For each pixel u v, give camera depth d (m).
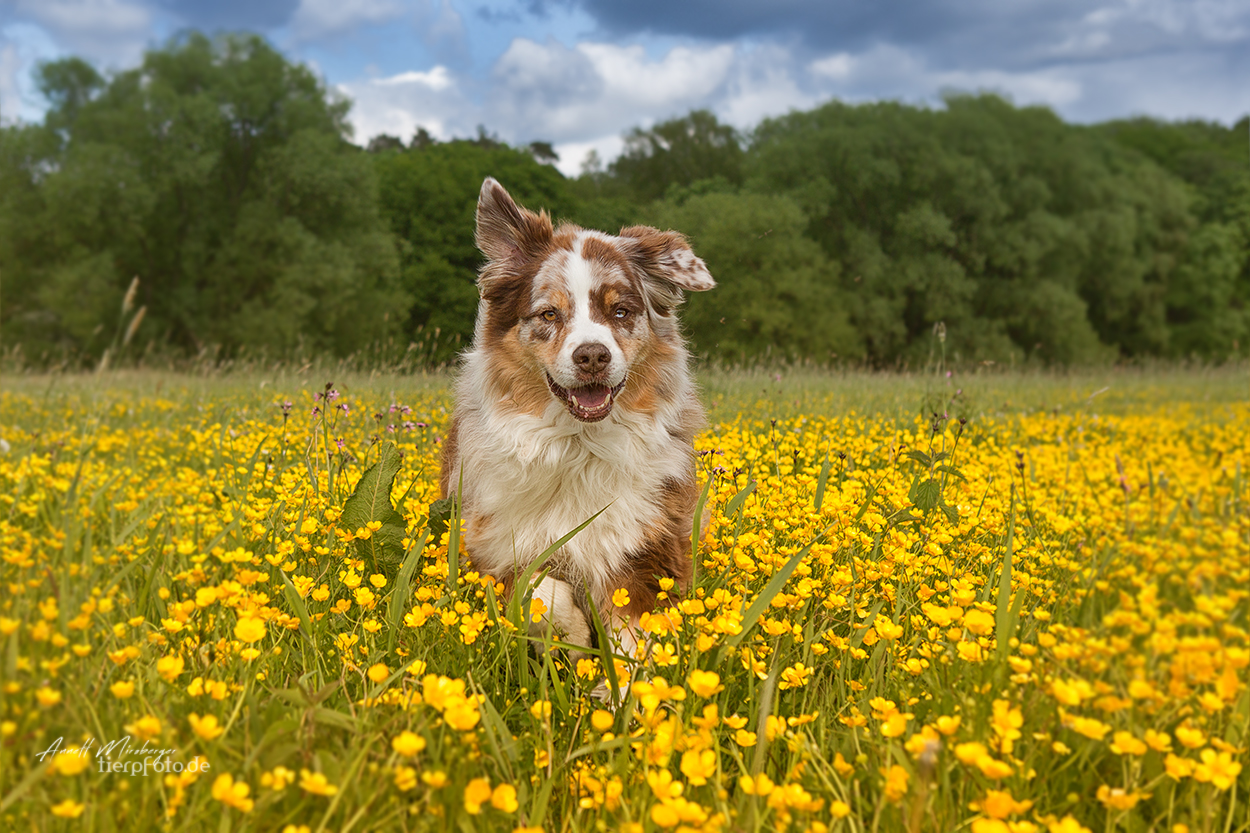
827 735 2.33
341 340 35.25
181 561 3.22
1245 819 2.00
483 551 3.72
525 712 2.41
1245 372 25.09
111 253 34.03
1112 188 48.28
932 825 1.81
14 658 1.85
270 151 36.31
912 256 42.41
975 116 45.44
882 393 12.21
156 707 2.07
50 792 1.79
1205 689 2.00
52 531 2.85
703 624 2.59
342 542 3.54
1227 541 2.19
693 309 14.91
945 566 3.37
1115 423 11.58
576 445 3.66
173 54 36.50
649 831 1.76
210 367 13.91
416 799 1.82
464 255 40.19
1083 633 2.13
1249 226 54.16
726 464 4.76
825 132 43.47
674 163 53.41
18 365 17.44
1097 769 2.05
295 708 2.14
